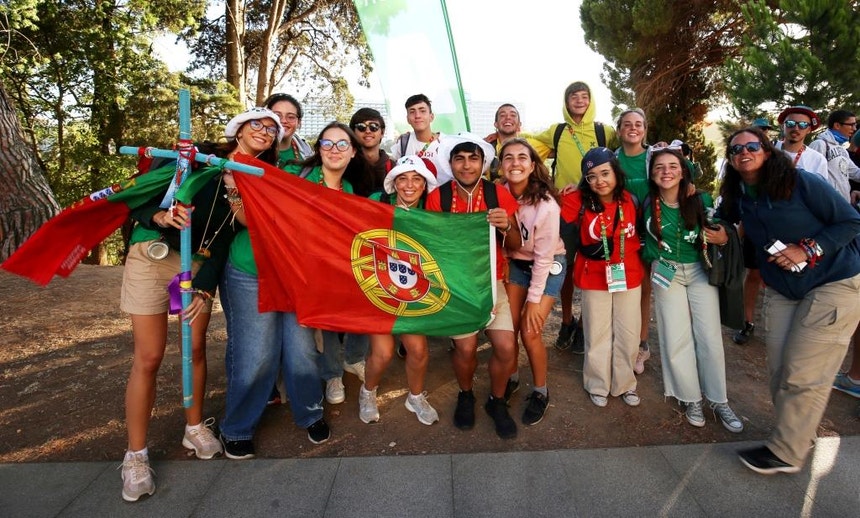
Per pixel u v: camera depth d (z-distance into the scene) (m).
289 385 2.81
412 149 4.06
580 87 4.07
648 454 2.71
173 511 2.31
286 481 2.51
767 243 2.67
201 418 2.77
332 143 2.77
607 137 4.12
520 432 2.96
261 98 17.88
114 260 18.67
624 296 3.18
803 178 2.54
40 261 2.38
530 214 2.88
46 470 2.58
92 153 15.39
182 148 2.36
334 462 2.66
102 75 15.55
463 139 2.79
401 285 2.75
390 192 2.96
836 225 2.46
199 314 2.59
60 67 15.91
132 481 2.36
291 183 2.61
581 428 3.00
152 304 2.39
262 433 2.95
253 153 2.69
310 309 2.68
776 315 2.72
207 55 19.83
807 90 8.71
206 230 2.54
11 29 12.34
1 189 6.65
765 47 9.22
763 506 2.32
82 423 3.02
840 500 2.35
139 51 16.09
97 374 3.66
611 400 3.32
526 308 2.97
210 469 2.60
